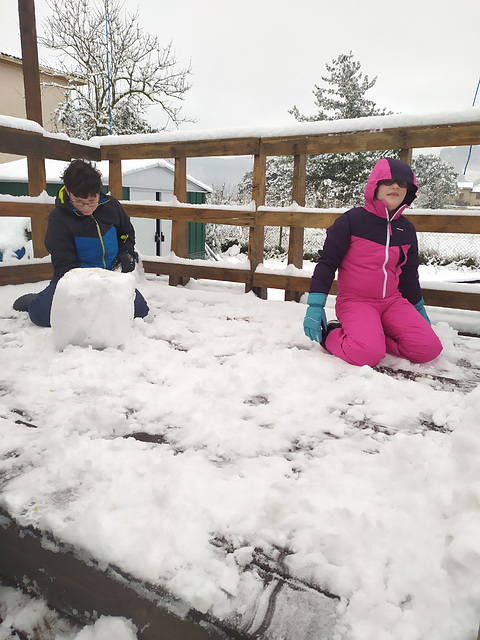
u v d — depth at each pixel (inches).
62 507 41.0
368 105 749.9
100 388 68.2
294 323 109.9
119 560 35.7
